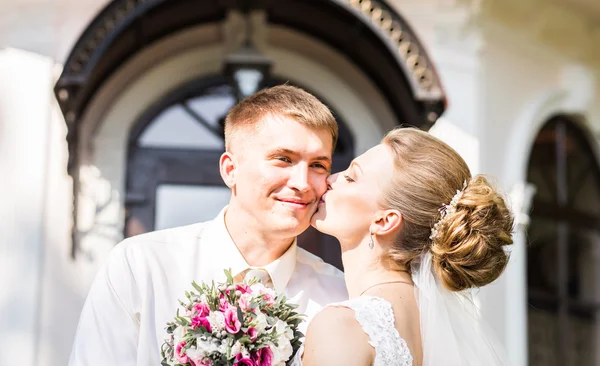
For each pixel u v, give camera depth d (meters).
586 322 7.06
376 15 5.36
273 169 2.93
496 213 2.79
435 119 5.34
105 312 2.95
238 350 2.61
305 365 2.57
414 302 2.74
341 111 6.25
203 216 6.05
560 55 6.98
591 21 7.05
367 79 6.19
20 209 5.39
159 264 3.04
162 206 6.03
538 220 6.86
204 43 6.10
